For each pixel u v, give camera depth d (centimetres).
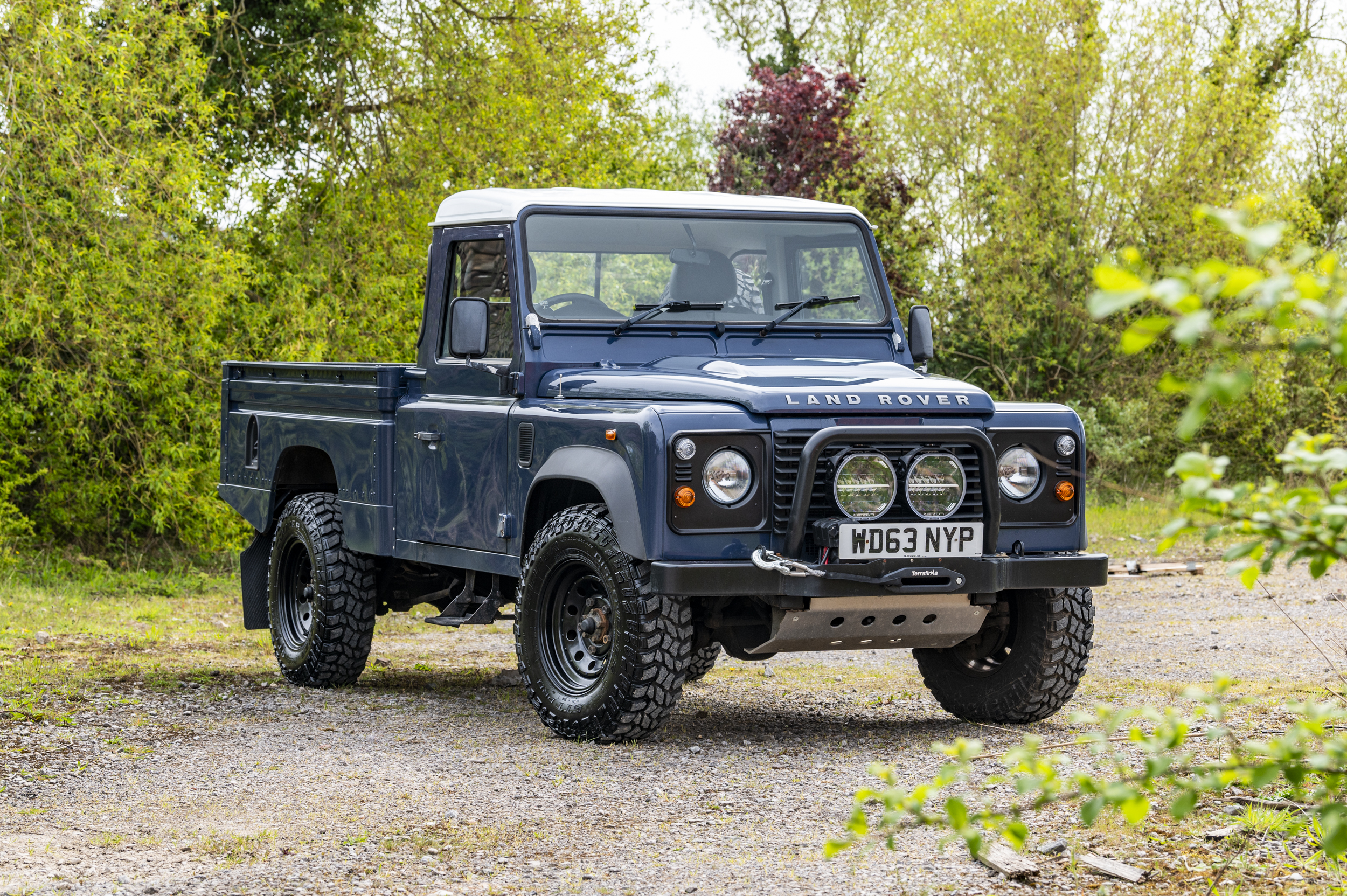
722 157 2800
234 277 1411
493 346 677
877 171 2267
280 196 1753
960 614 595
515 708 714
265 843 441
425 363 731
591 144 1905
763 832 455
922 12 2334
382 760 570
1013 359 2262
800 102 2719
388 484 739
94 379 1358
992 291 2195
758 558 555
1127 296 146
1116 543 1677
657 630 576
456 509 688
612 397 616
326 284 1692
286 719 673
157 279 1377
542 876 407
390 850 434
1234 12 2542
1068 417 621
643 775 538
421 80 1755
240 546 1512
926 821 218
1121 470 2175
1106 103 2167
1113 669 844
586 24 1805
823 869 411
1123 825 445
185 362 1429
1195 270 148
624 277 674
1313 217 2158
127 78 1389
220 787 521
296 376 837
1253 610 1138
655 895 388
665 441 557
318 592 778
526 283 658
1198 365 2152
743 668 886
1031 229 2162
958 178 2244
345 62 1738
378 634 1088
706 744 603
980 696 667
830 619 575
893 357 709
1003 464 608
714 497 561
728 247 692
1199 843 423
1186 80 2127
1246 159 2166
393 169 1734
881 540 566
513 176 1769
